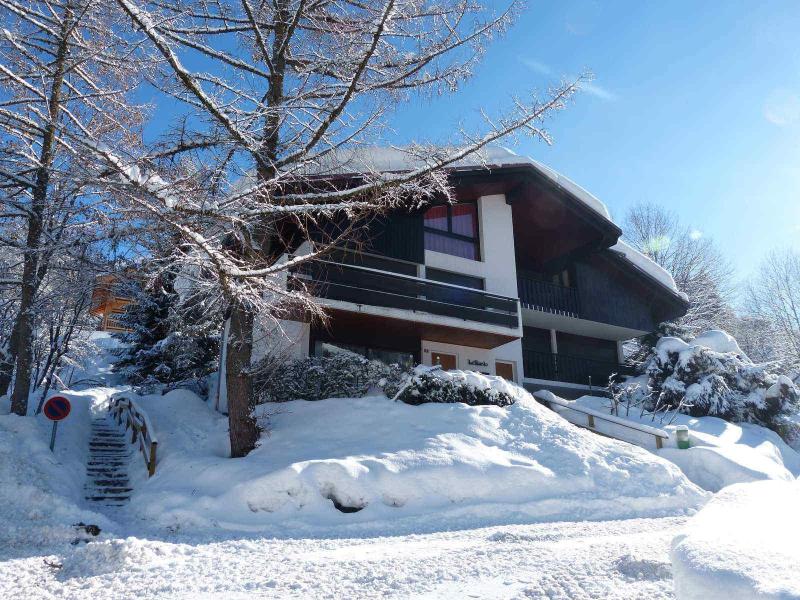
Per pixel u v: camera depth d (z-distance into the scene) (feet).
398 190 34.81
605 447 39.60
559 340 81.30
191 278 32.17
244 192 31.01
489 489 32.96
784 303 123.34
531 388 68.59
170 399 49.65
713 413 65.87
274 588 16.57
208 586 17.16
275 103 37.78
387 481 32.12
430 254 62.90
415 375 45.06
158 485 33.22
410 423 40.40
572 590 14.47
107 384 80.89
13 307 47.93
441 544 23.03
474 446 37.24
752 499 11.09
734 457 44.70
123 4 26.89
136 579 18.22
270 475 30.81
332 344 55.77
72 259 40.34
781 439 65.57
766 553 7.77
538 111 32.63
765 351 125.08
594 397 68.03
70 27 38.96
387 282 53.52
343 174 38.06
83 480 35.35
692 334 102.17
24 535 24.35
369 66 35.83
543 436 39.91
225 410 50.78
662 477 36.17
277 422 41.22
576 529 26.68
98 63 40.11
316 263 48.78
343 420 40.60
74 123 40.78
